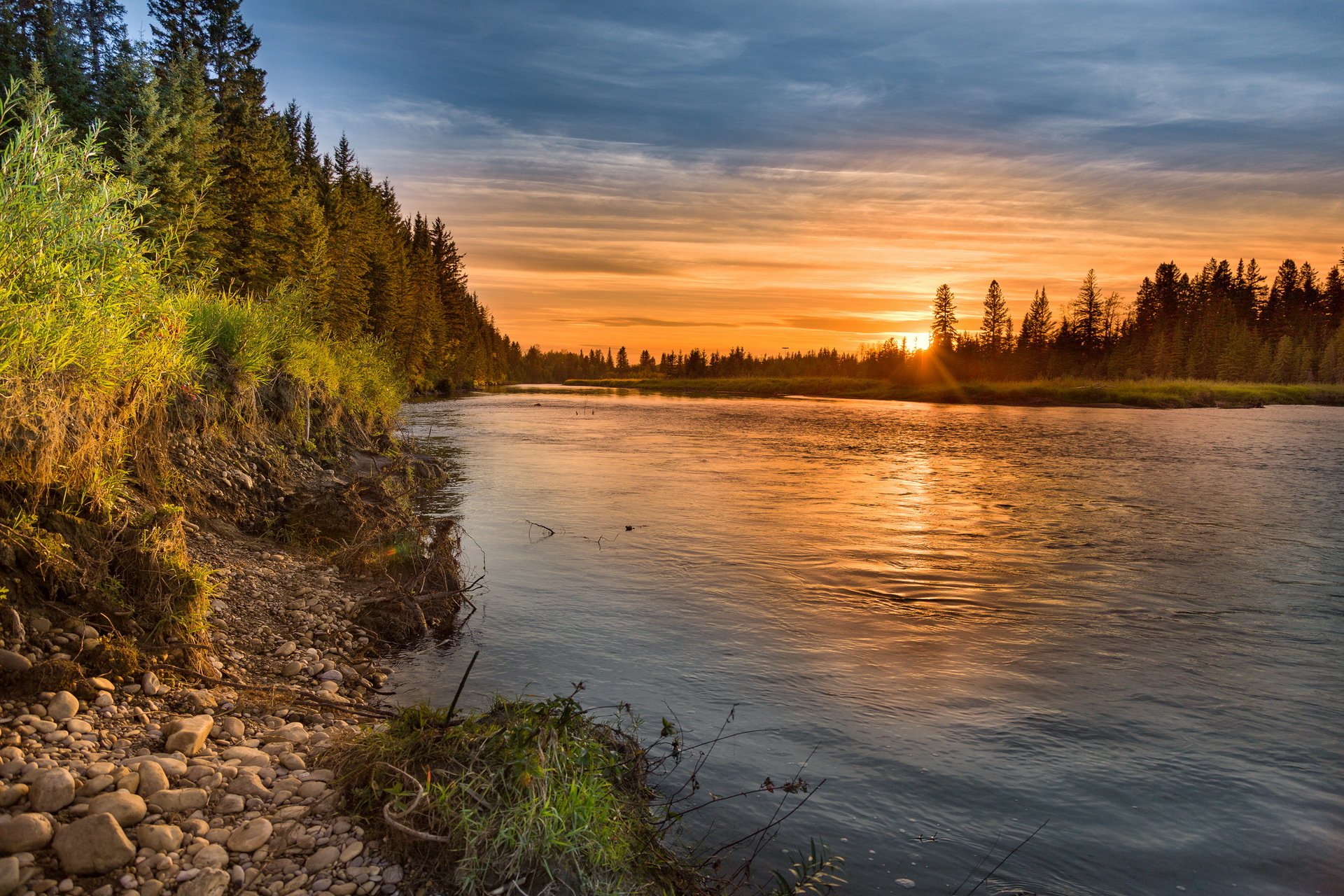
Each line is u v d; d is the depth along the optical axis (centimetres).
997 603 903
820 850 419
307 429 1374
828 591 947
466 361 10750
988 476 2117
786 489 1795
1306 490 1878
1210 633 804
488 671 666
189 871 304
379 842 338
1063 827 448
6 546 449
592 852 343
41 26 5081
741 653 725
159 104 3503
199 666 517
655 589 937
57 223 564
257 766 398
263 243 4009
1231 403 7856
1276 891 395
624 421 4350
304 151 8219
